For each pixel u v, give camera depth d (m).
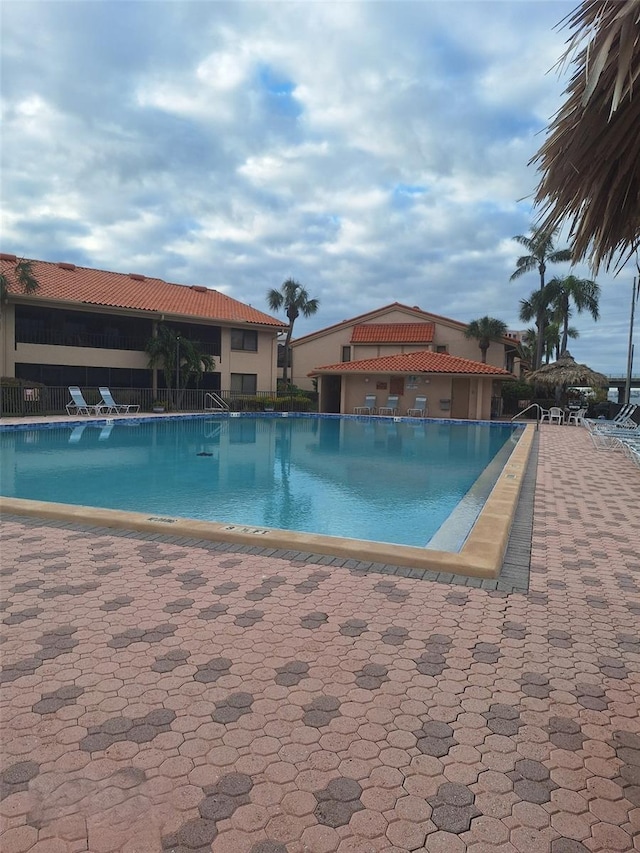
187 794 2.04
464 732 2.45
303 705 2.63
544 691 2.80
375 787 2.10
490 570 4.42
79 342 26.55
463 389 28.64
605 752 2.33
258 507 8.24
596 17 1.78
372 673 2.94
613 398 44.53
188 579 4.27
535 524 6.31
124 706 2.59
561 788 2.11
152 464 12.45
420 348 34.91
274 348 33.31
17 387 21.28
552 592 4.16
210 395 29.59
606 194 2.23
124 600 3.85
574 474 10.13
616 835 1.89
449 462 13.34
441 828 1.90
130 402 26.98
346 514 7.83
